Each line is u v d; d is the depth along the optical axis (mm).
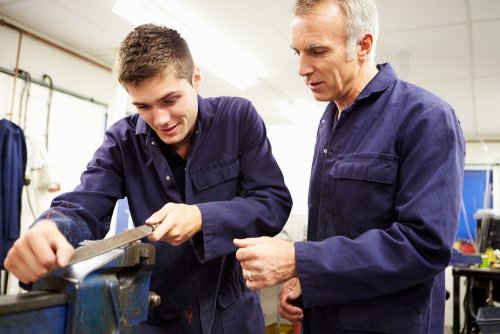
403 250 773
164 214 835
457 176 816
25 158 2885
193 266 1030
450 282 4816
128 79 905
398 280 781
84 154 3604
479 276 2891
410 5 2553
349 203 924
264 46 3240
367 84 972
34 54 3150
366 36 947
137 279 712
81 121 3572
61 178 3393
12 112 2990
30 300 529
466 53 3229
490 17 2652
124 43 944
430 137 830
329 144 1019
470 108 4684
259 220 982
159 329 1048
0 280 2738
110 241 662
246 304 1113
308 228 1097
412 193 824
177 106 957
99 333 604
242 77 3812
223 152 1089
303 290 797
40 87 3201
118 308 628
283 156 6004
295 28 931
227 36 3080
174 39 958
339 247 803
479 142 5977
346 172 927
